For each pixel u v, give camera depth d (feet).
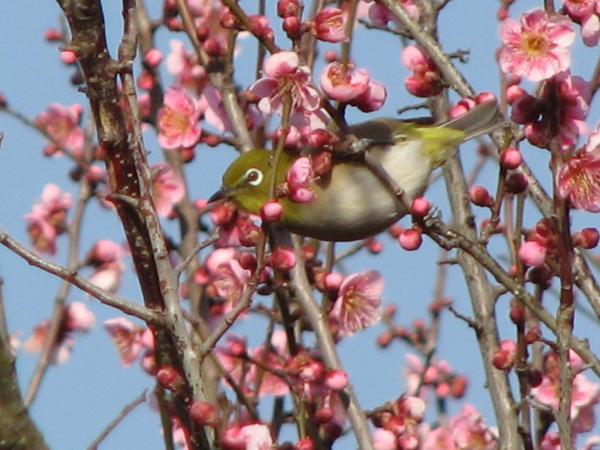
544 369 40.98
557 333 30.91
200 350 29.96
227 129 43.98
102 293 29.58
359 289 40.19
